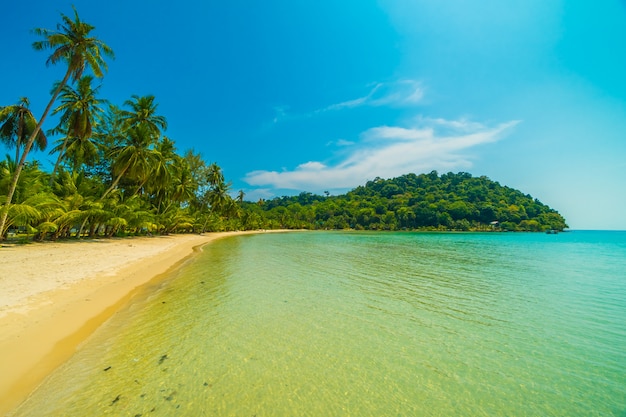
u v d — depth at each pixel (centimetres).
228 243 4119
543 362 670
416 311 1015
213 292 1195
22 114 2348
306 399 512
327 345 731
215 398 504
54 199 2303
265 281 1440
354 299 1143
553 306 1105
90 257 1750
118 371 575
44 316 776
